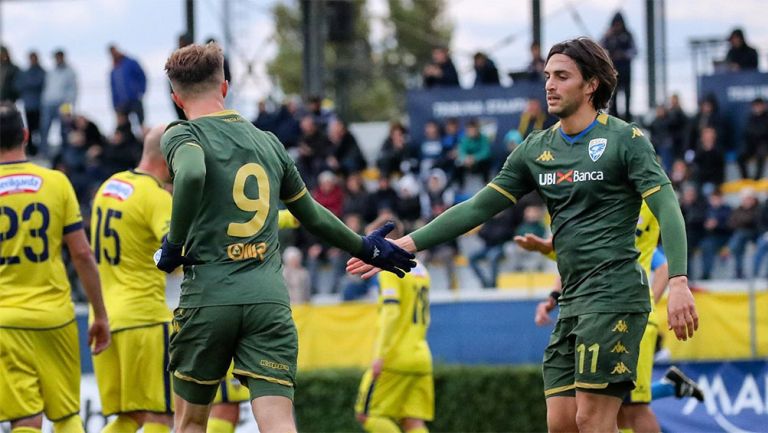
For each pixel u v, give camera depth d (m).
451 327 34.38
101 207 17.59
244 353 11.66
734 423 27.41
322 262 37.91
